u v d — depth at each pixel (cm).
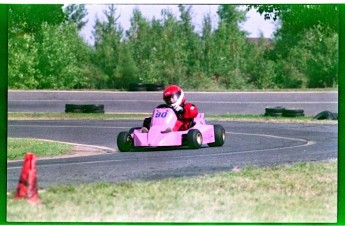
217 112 3284
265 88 3612
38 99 3466
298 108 3319
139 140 2220
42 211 1684
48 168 2034
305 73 3584
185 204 1727
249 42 3666
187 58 3691
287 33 3581
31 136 2617
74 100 3500
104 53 3678
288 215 1686
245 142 2444
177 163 2084
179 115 2289
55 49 3566
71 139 2561
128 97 3547
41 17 2903
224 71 3656
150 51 3697
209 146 2367
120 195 1772
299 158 2148
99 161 2123
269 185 1852
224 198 1766
